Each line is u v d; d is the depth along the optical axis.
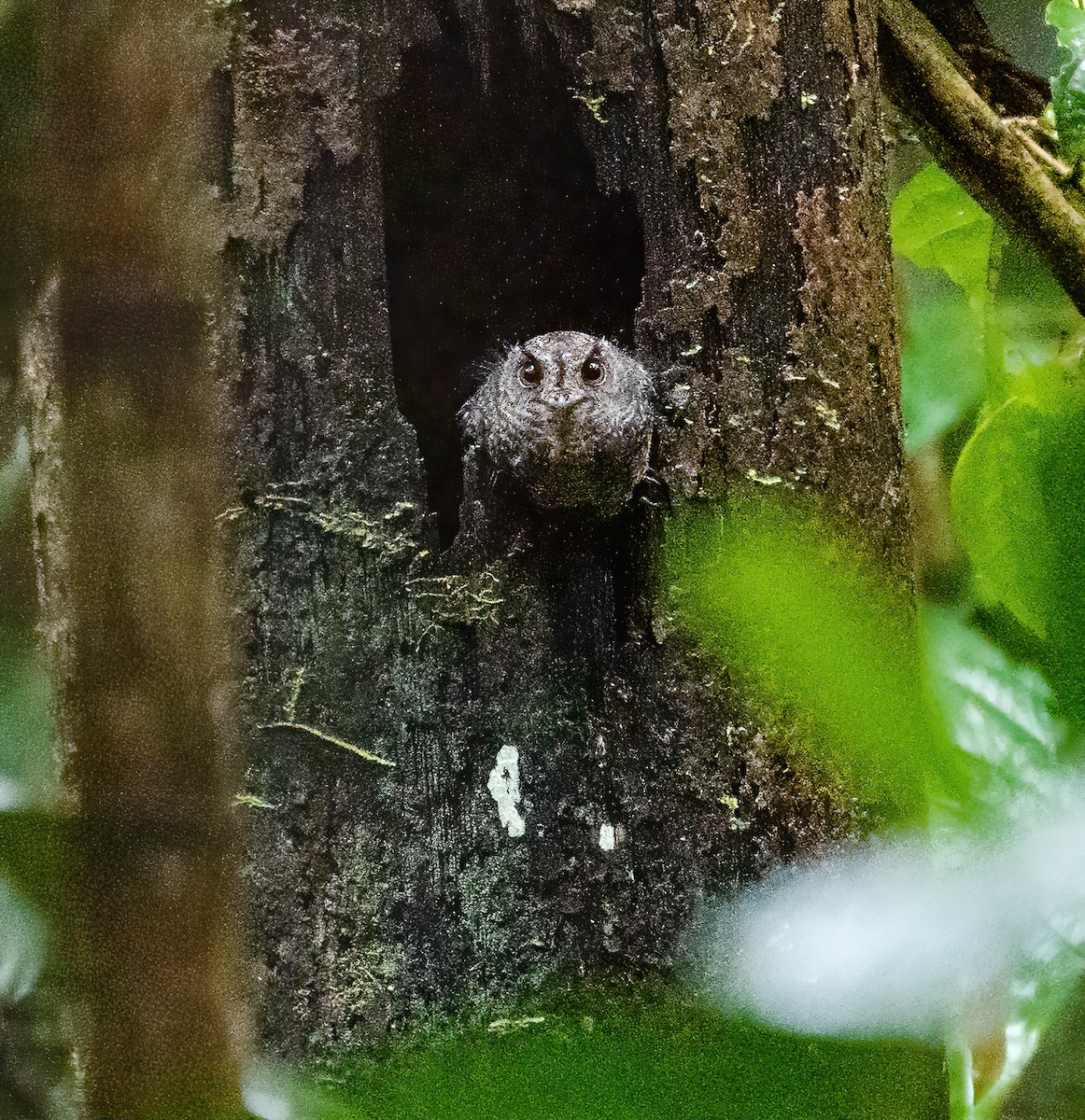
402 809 6.84
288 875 6.84
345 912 6.84
